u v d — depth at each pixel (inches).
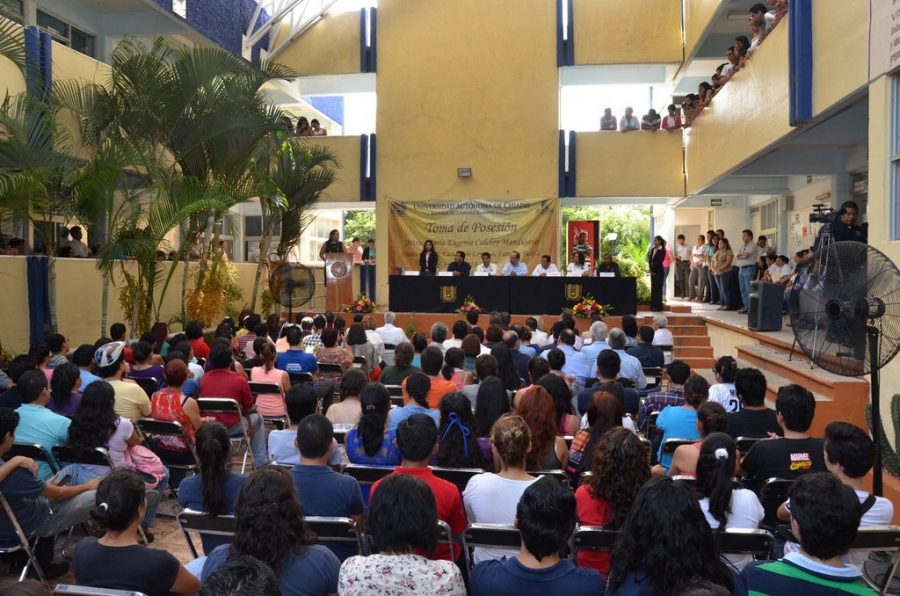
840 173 518.9
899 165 271.1
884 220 275.7
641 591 96.6
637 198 710.5
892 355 178.7
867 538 129.8
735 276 601.0
